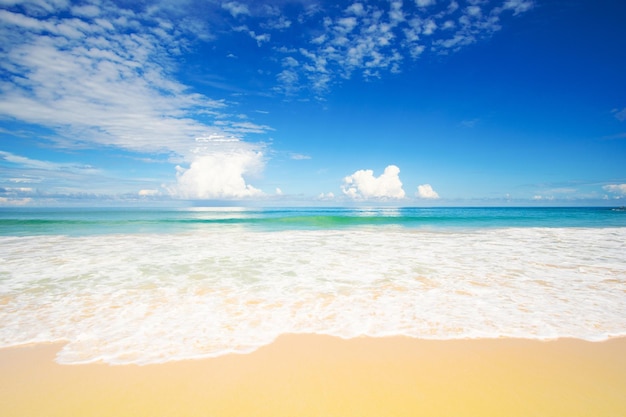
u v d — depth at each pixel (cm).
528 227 2361
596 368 362
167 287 679
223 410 292
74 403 302
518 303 573
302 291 650
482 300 590
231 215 4559
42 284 702
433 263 941
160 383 333
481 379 341
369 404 301
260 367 364
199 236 1678
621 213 5834
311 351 400
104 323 483
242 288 672
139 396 312
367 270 845
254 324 480
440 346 412
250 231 2005
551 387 327
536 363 372
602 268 866
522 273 809
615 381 338
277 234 1805
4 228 2189
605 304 566
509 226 2475
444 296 615
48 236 1667
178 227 2328
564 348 407
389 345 415
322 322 488
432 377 345
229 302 580
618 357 386
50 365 366
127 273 808
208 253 1116
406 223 2844
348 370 358
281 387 327
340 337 438
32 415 284
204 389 323
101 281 729
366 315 516
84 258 1014
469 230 2080
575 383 334
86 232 1909
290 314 521
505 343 420
